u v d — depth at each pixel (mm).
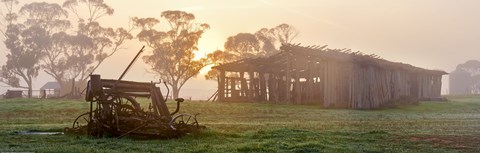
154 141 14922
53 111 34781
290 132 18094
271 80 58281
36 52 102188
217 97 60938
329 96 48750
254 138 16516
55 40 103188
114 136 16219
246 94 59188
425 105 54781
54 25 106500
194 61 106625
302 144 13992
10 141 15055
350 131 19391
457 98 83188
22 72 104875
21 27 104688
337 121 27188
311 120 28219
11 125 22219
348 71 47781
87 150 12750
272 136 16922
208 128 17750
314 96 54125
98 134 16406
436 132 19203
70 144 14383
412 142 15391
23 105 39625
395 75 56531
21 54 102500
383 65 51406
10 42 102500
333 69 48938
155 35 104000
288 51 51438
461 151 13281
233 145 13859
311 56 50375
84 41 103938
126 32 110000
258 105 46219
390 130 20219
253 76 58219
